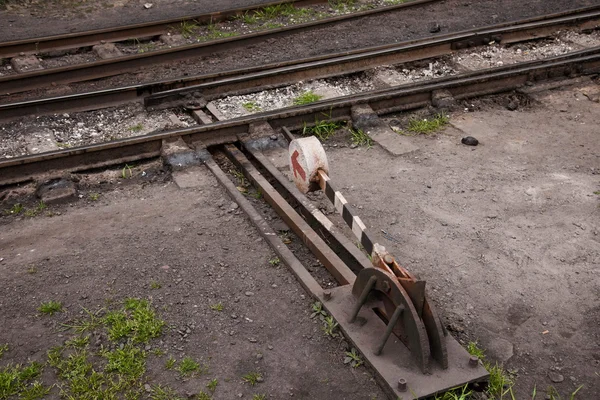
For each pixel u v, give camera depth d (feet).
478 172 22.57
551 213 20.29
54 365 14.84
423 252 18.61
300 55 32.09
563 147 24.23
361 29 35.17
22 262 18.24
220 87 28.32
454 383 13.82
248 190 22.18
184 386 14.34
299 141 16.37
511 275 17.72
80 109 27.02
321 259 18.22
